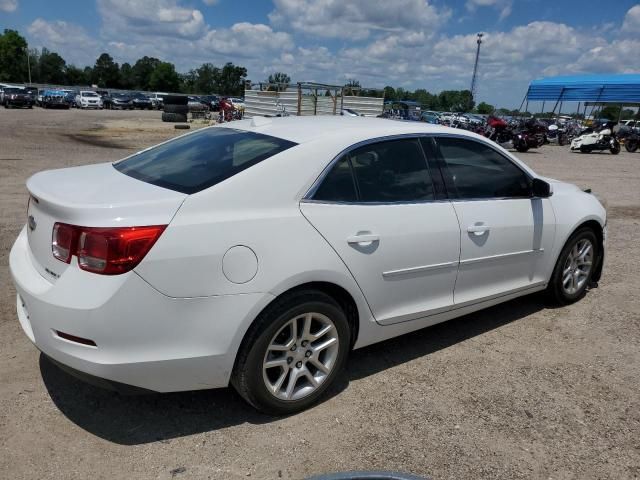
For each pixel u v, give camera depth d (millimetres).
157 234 2650
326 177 3230
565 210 4688
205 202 2824
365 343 3529
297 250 2996
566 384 3625
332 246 3141
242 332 2869
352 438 2982
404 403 3336
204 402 3270
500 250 4137
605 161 20609
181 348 2754
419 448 2918
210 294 2760
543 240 4492
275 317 2957
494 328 4488
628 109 42250
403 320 3645
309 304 3061
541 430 3115
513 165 4336
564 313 4832
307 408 3240
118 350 2635
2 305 4398
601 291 5414
